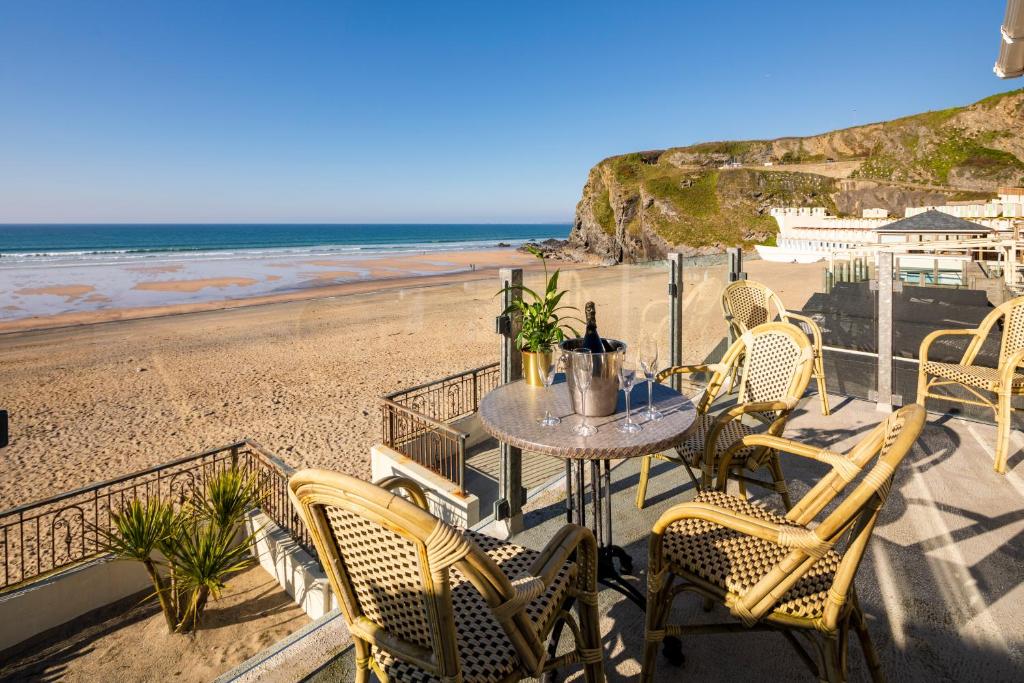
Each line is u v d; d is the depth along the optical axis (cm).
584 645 145
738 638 190
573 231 5981
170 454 779
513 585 112
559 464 505
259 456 466
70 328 1755
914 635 187
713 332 514
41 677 327
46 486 681
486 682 114
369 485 96
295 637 189
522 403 214
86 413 959
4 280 3016
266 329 1702
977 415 384
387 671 120
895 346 415
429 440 612
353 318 1789
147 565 373
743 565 149
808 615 135
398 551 103
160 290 2708
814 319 459
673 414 199
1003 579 213
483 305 1809
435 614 99
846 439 362
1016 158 4359
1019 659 175
